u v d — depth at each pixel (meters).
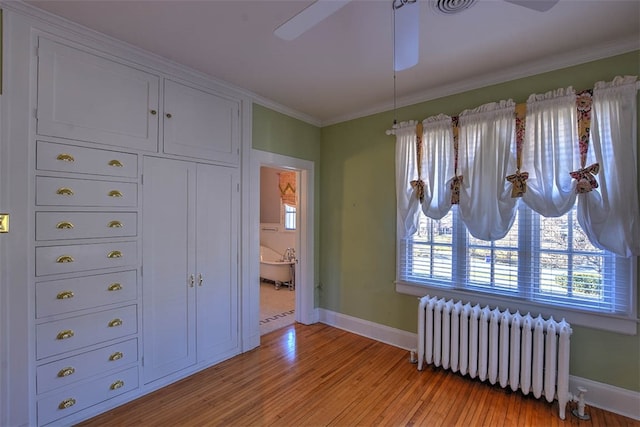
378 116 3.34
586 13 1.76
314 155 3.81
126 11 1.78
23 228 1.76
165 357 2.41
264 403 2.19
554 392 2.08
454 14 1.77
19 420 1.74
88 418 2.01
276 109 3.32
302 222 3.81
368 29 1.94
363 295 3.45
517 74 2.44
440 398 2.25
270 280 5.95
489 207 2.45
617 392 2.07
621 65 2.05
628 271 2.04
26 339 1.77
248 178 3.03
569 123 2.13
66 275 1.92
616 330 2.05
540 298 2.37
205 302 2.68
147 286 2.30
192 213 2.58
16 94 1.73
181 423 1.98
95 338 2.04
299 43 2.12
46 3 1.72
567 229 2.27
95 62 2.02
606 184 2.01
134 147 2.21
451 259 2.81
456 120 2.65
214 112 2.73
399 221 3.10
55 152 1.86
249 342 3.05
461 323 2.46
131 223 2.20
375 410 2.12
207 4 1.72
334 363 2.78
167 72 2.39
